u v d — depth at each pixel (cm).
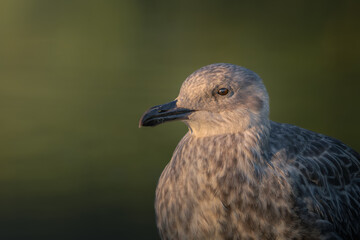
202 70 495
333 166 497
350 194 498
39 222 554
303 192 493
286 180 492
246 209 491
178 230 493
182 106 495
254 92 494
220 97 494
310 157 496
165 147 694
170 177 495
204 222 492
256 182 491
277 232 491
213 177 492
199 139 495
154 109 495
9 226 552
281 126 500
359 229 499
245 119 493
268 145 494
